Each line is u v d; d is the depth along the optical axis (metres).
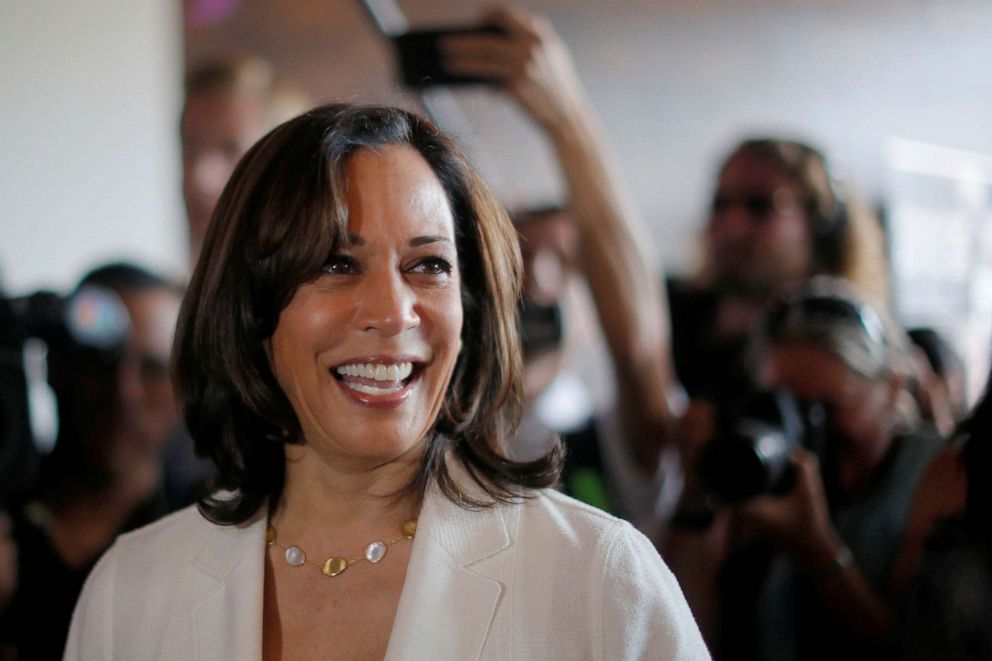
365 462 2.14
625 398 4.17
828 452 3.42
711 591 3.41
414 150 2.10
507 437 2.29
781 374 3.48
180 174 5.27
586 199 4.17
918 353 4.88
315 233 1.96
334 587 2.15
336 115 2.06
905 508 3.39
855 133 6.06
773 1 6.02
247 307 2.09
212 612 2.17
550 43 4.21
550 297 4.33
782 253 4.60
